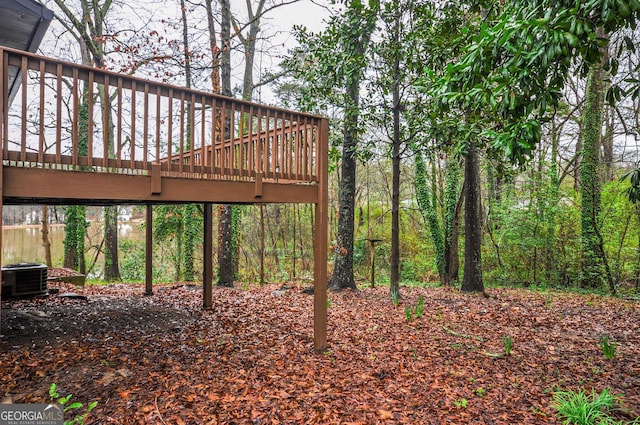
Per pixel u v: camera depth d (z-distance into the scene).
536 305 7.41
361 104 7.05
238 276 12.02
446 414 3.18
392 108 6.86
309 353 4.48
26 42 4.32
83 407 2.98
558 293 9.23
